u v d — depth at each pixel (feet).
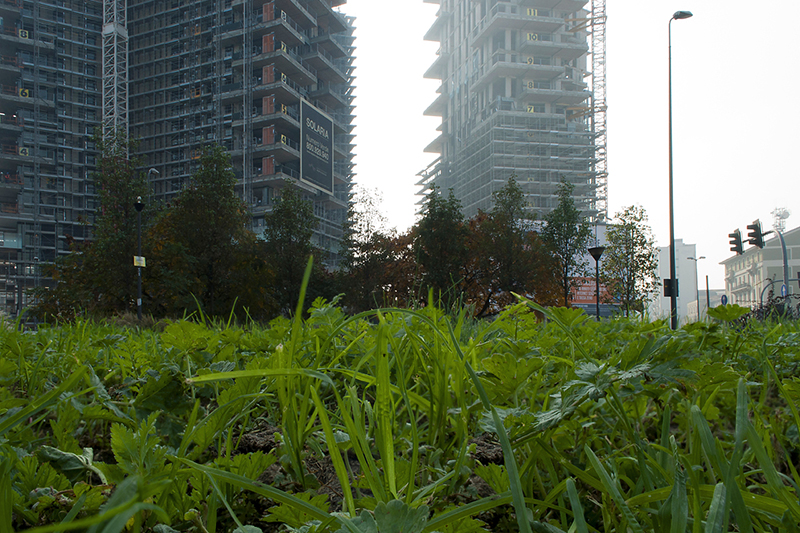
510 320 6.09
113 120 275.39
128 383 4.58
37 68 271.49
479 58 435.94
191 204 93.20
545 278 107.04
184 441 2.53
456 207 105.81
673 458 2.27
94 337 8.06
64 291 82.53
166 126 286.46
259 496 2.70
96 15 290.97
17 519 2.06
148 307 83.56
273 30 276.21
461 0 476.95
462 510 1.72
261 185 273.13
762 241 79.71
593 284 150.51
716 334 6.23
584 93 407.85
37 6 274.36
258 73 280.31
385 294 9.33
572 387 2.93
